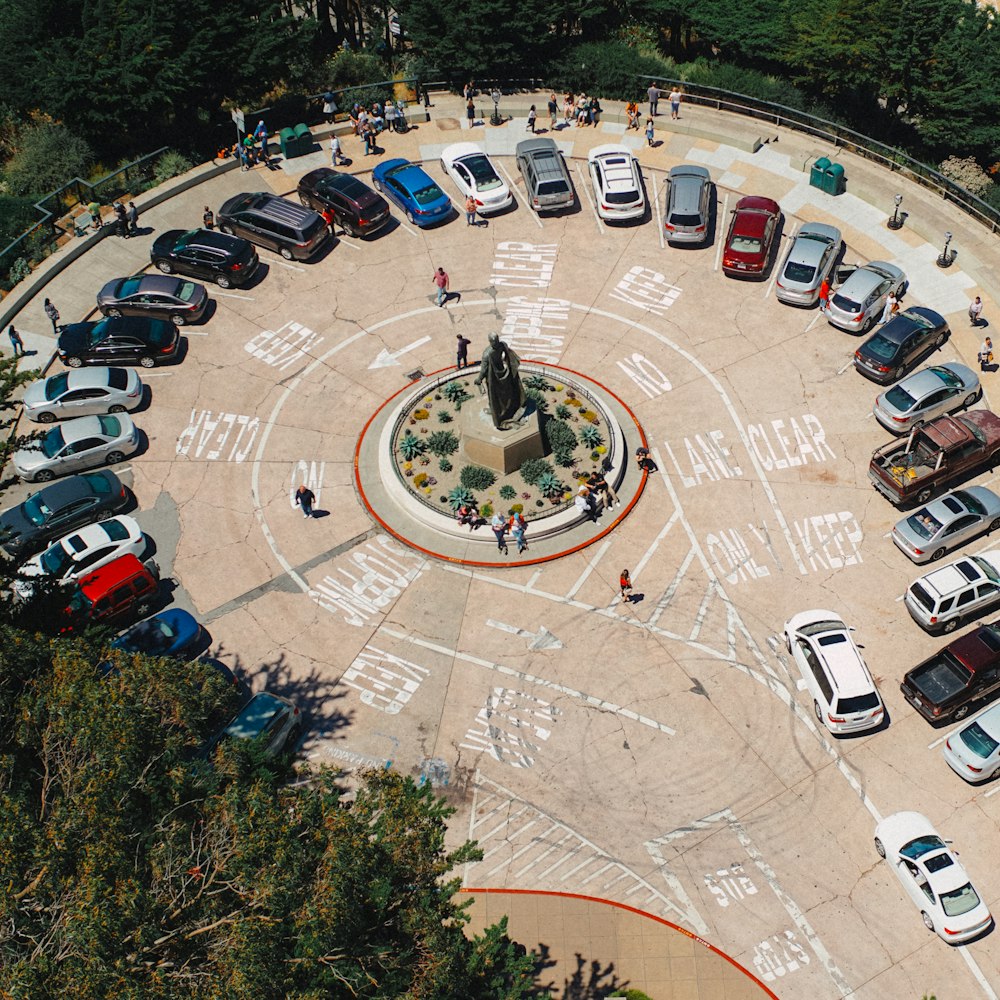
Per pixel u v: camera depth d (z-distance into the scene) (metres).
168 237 48.56
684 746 33.19
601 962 29.00
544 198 49.75
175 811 21.25
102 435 40.84
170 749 22.00
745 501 39.31
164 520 39.75
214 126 56.53
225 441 42.38
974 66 57.81
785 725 33.56
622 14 63.69
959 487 38.94
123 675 23.02
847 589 36.66
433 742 33.56
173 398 43.91
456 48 56.75
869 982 28.50
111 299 45.91
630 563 37.81
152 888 19.72
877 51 56.62
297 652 35.91
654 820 31.67
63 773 21.00
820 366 43.59
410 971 20.66
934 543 36.22
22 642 23.31
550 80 58.22
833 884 30.27
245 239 49.31
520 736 33.62
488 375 37.28
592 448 40.31
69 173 52.66
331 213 50.19
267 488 40.78
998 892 29.88
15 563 28.58
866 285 43.75
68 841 19.38
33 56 53.16
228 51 54.03
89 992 17.38
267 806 21.16
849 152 52.75
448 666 35.38
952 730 33.16
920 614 34.75
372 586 37.66
